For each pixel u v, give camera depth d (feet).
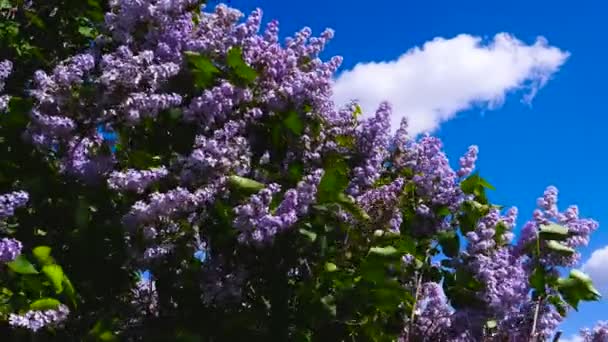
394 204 15.69
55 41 18.83
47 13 18.93
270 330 14.73
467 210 16.83
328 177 14.52
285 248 14.82
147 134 15.08
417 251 16.87
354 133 16.63
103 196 14.39
